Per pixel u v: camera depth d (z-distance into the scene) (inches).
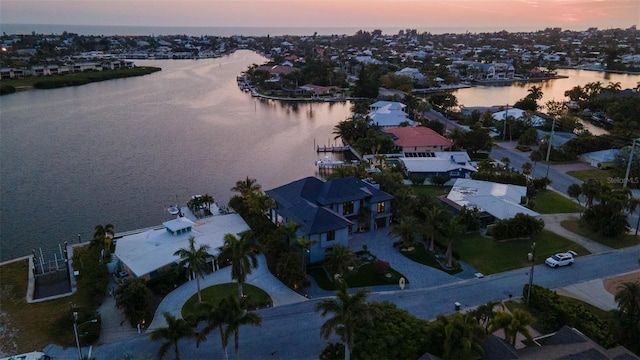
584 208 3324.3
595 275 2429.9
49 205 3659.0
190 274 2393.0
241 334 1959.9
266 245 2566.4
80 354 1723.7
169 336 1637.6
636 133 5064.0
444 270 2498.8
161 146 5374.0
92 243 2571.4
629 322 1777.8
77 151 5137.8
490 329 1745.8
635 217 3193.9
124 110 7534.5
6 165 4623.5
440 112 7007.9
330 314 2094.0
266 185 4131.4
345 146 5290.4
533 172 4143.7
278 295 2262.6
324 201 2893.7
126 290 2003.0
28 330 1975.9
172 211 3324.3
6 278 2452.0
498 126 5590.6
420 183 3946.9
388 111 6186.0
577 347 1609.3
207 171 4512.8
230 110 7701.8
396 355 1626.5
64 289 2375.7
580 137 4707.2
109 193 3919.8
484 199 3203.7
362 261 2583.7
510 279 2399.1
